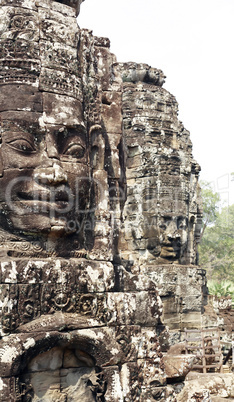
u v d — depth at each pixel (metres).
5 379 5.18
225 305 16.73
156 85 16.11
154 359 6.52
